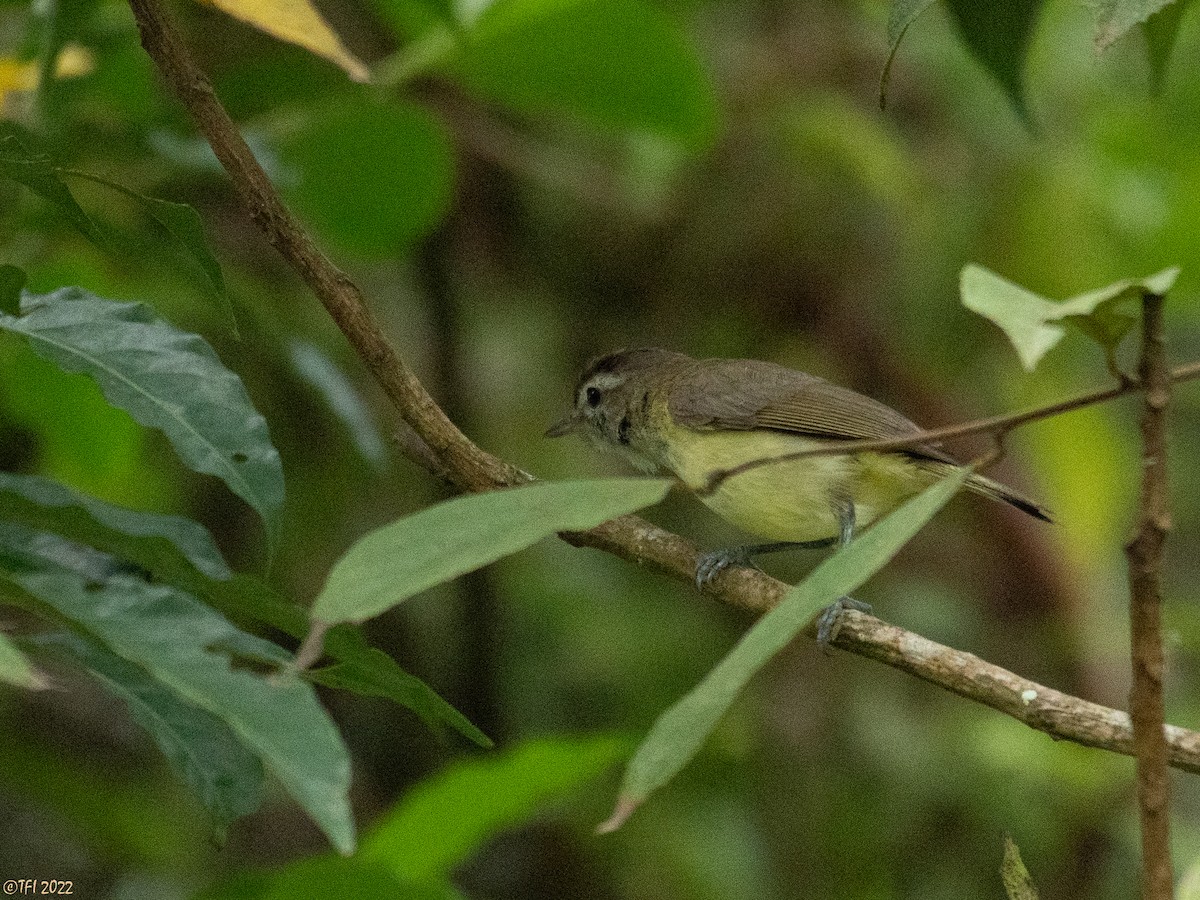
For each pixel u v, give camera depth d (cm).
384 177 995
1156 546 359
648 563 649
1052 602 1198
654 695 1228
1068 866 1156
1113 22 443
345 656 429
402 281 1319
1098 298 337
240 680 337
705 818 1206
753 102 1204
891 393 1223
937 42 1175
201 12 1026
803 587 360
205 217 1132
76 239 834
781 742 1220
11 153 441
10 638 425
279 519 426
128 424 932
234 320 476
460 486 575
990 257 1180
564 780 654
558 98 962
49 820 1123
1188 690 1248
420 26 959
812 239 1218
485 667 1199
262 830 1166
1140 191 1205
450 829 663
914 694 1250
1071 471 1142
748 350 1258
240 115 916
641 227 1268
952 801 1187
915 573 1246
